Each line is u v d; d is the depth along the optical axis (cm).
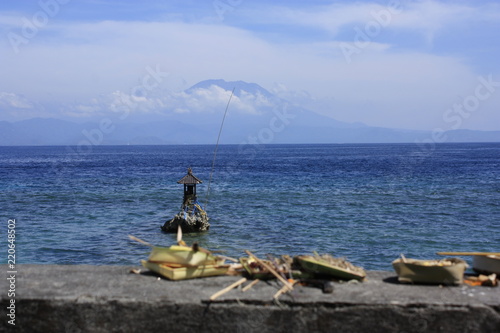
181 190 4459
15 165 9581
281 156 14900
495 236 2231
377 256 1848
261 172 7181
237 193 4150
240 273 536
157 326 445
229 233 2339
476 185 4847
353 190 4397
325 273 511
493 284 495
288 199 3709
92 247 1991
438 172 6925
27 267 557
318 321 439
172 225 2381
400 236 2230
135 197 3888
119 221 2714
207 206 3309
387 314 436
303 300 442
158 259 527
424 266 493
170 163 10606
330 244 2064
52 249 1945
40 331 449
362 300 443
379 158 12469
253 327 441
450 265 492
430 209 3136
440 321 436
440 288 488
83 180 5691
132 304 445
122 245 2036
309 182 5319
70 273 533
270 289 477
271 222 2652
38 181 5547
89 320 446
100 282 498
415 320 436
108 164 10125
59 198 3806
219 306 442
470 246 2030
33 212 3034
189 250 513
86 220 2741
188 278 510
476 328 434
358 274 503
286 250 1956
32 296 450
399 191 4300
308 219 2748
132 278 514
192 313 443
